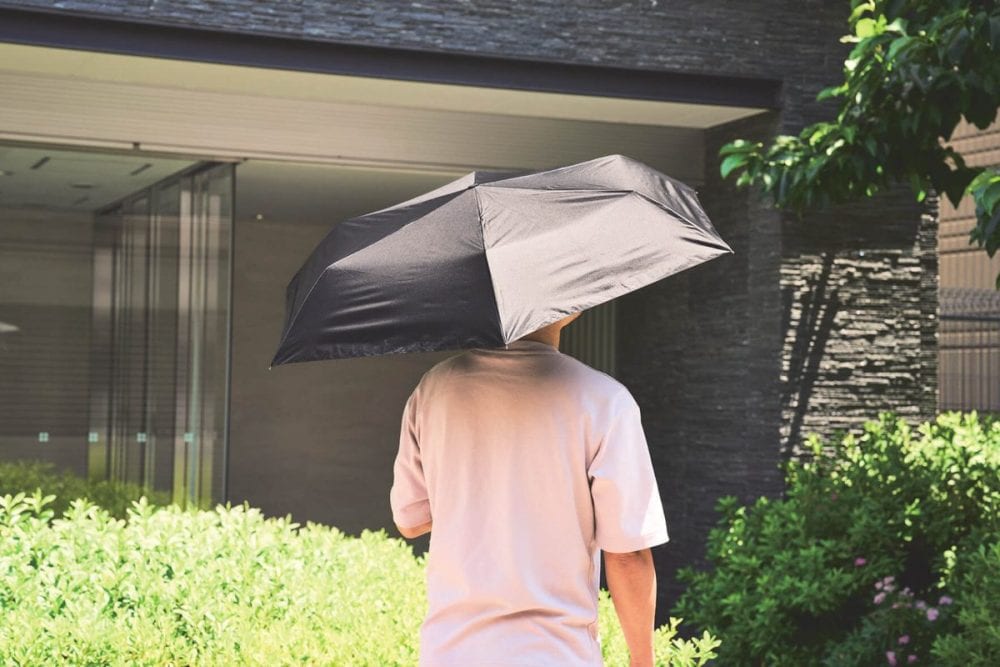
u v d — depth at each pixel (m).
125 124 7.80
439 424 2.53
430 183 10.16
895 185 8.93
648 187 2.77
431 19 7.62
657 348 10.21
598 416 2.44
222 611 3.70
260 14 7.23
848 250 8.84
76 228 7.77
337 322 2.38
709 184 9.48
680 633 9.39
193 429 8.00
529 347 2.51
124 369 7.84
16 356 7.62
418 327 2.28
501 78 7.86
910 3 6.04
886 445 7.75
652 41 8.16
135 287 7.91
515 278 2.33
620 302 10.83
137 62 7.23
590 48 8.01
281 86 7.86
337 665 3.30
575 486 2.43
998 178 5.35
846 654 6.75
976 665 5.62
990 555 6.02
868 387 8.86
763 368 8.84
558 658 2.39
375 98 8.24
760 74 8.45
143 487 7.86
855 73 6.13
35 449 7.64
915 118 6.07
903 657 6.59
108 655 3.38
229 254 8.17
